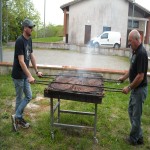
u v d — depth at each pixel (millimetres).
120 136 4234
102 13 25750
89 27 26156
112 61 14852
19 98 4230
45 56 15828
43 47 22016
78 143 3914
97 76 4531
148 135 4332
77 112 4496
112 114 5184
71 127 4016
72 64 12773
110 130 4438
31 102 5738
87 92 3582
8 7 29750
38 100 5898
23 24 3975
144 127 4637
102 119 4820
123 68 12250
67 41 27219
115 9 25703
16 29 30484
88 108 5355
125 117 5039
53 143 3883
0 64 7977
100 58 16109
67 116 4844
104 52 18781
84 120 4652
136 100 3652
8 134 4078
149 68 11828
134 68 3598
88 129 4371
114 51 18422
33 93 6273
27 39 4070
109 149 3818
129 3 26062
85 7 25734
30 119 4750
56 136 4047
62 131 4273
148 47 23281
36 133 4164
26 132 4199
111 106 5621
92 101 3551
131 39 3477
